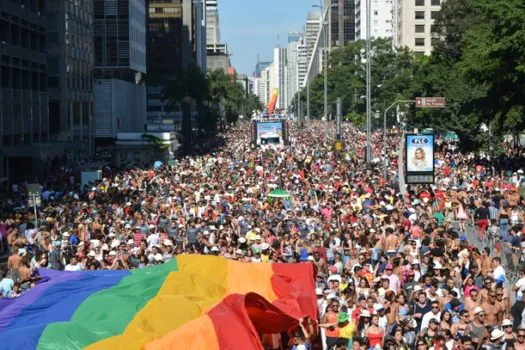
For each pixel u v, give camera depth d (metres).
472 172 77.56
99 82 140.50
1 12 92.38
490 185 64.06
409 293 28.33
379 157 102.62
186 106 171.88
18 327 13.47
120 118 145.88
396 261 31.06
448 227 42.59
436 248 34.12
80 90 127.19
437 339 23.41
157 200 55.47
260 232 40.03
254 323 15.42
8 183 88.56
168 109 193.25
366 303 25.95
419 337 23.88
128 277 16.38
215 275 17.00
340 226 42.59
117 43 156.38
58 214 48.88
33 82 107.19
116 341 12.85
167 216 47.06
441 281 29.58
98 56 156.38
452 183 69.19
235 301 14.21
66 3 117.88
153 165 100.62
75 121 124.19
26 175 94.12
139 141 114.44
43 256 33.22
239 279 17.03
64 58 117.25
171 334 13.15
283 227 42.28
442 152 106.31
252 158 98.44
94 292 15.12
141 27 173.38
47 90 113.19
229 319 13.61
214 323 13.46
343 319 24.47
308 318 16.23
